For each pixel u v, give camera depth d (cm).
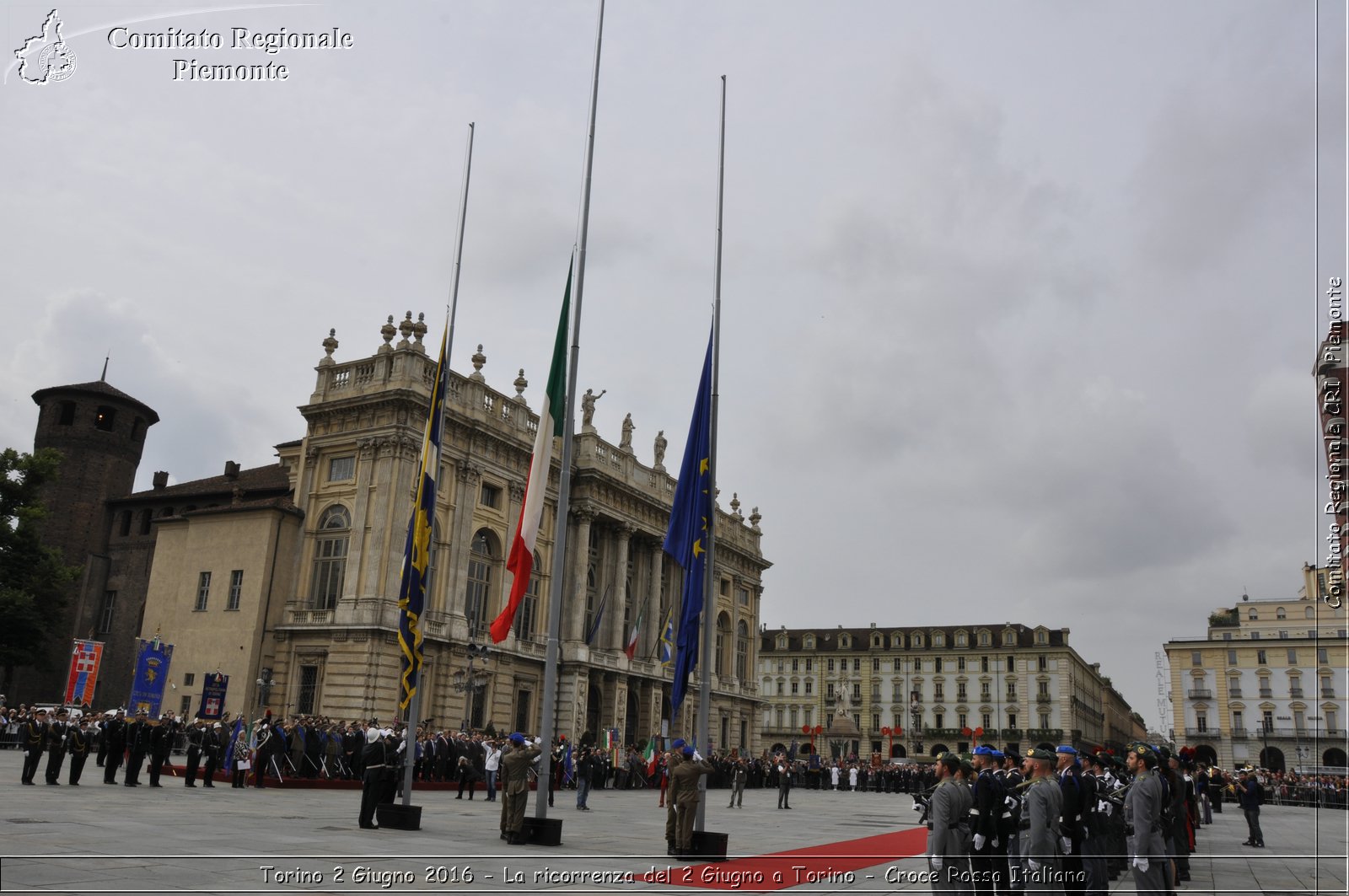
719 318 2123
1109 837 1405
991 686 12631
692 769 1791
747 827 2812
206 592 5050
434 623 4909
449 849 1691
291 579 4988
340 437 5044
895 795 6269
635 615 6625
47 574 5384
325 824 2003
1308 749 9050
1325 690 9094
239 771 3020
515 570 2175
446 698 4912
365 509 4853
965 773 1102
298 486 5128
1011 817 1188
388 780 2062
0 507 5300
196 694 4872
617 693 6103
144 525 6181
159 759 2725
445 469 5112
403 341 5009
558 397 2253
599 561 6325
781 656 13662
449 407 5106
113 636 5972
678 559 2011
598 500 6141
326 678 4647
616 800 3906
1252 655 9631
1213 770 5059
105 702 5809
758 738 7988
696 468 2048
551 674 1930
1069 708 12200
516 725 5484
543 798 1883
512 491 5559
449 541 5059
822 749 13000
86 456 6506
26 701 6028
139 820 1814
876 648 13275
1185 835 1812
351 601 4716
